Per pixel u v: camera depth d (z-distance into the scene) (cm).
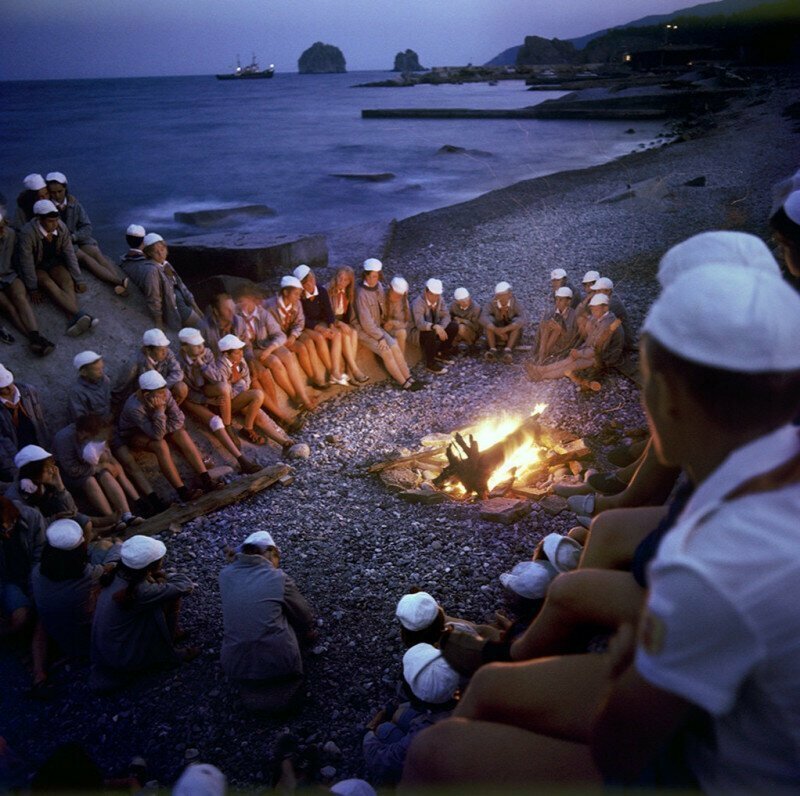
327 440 870
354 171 3328
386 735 384
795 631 83
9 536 550
